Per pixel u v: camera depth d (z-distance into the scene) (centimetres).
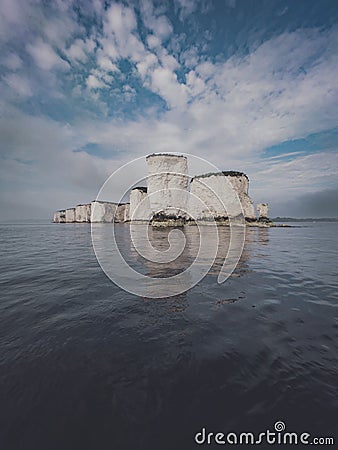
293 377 286
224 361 319
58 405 245
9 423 224
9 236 2769
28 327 418
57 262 1061
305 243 1892
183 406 245
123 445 205
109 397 256
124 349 348
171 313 485
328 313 482
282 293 614
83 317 462
